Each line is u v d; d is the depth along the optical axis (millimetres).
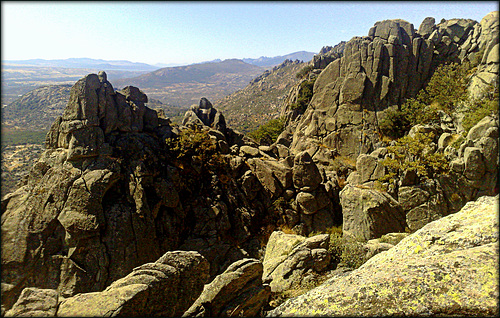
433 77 40844
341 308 6328
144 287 9531
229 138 44312
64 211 23734
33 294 8703
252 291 12000
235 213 33125
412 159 30531
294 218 33781
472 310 5516
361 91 44875
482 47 40906
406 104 41781
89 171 25516
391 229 27281
